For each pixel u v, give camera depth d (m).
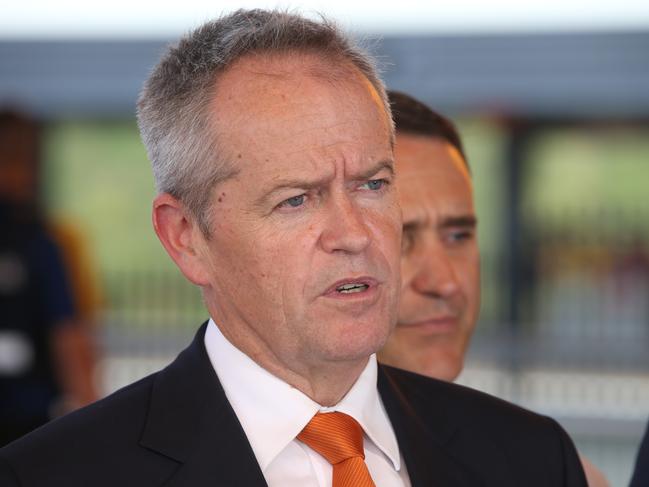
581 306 20.97
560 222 21.55
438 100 19.92
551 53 20.03
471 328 6.14
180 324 22.03
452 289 5.91
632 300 20.80
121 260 22.92
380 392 4.98
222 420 4.58
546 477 5.02
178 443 4.52
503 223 21.62
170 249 4.76
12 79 20.91
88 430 4.52
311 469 4.62
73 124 22.61
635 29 19.97
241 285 4.52
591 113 20.64
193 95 4.54
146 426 4.55
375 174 4.47
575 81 20.06
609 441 18.19
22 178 11.30
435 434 4.98
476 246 6.17
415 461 4.77
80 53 20.92
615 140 21.44
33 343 11.16
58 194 22.72
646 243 20.86
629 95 20.00
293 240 4.40
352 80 4.50
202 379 4.71
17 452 4.43
